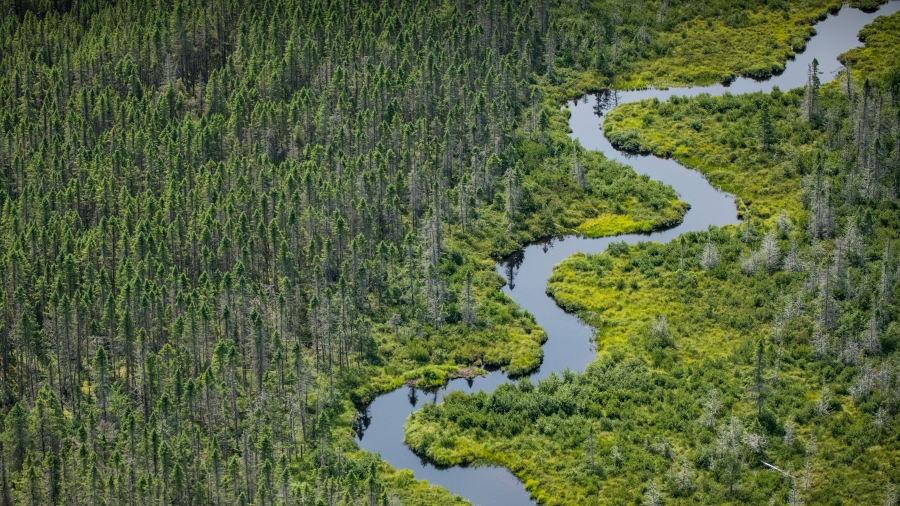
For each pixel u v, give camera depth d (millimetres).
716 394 189875
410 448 184625
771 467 174750
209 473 163000
